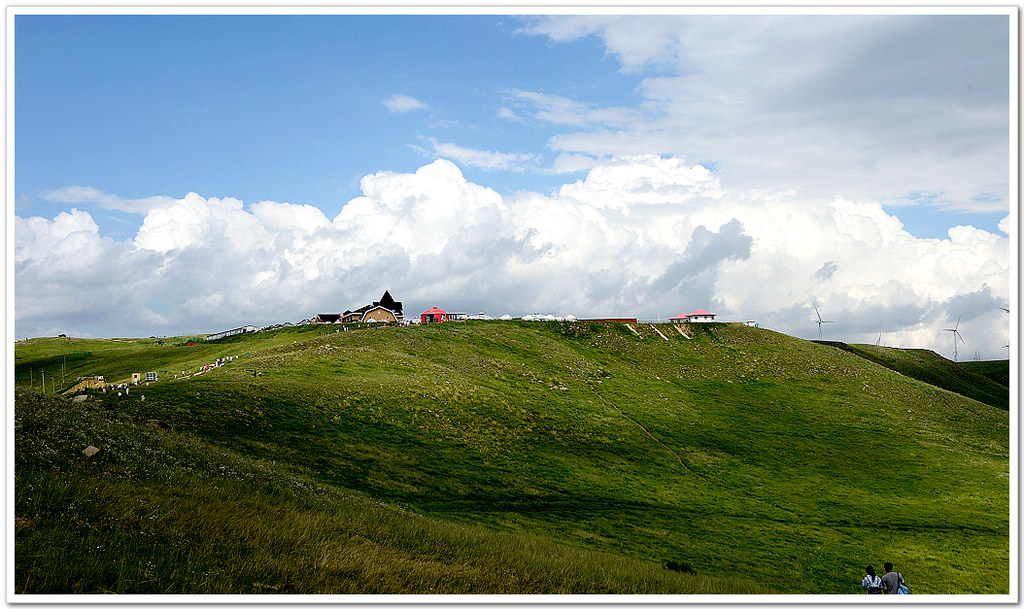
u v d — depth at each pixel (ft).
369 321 536.83
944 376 616.39
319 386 235.20
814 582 161.17
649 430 298.76
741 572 158.51
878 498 249.55
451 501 169.89
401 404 241.55
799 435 324.80
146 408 171.01
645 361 440.45
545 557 103.14
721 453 284.61
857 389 414.21
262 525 80.53
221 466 106.52
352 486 159.12
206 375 238.68
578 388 350.43
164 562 63.57
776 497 238.89
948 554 193.47
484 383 315.37
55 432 88.94
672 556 160.45
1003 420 394.52
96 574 57.52
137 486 80.89
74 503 68.39
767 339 511.81
